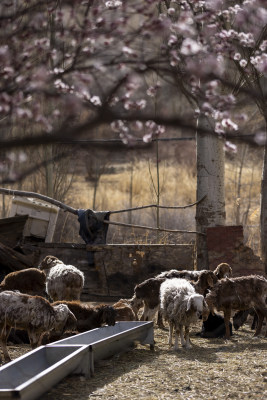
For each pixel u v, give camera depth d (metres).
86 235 14.94
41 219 15.46
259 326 11.01
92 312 9.44
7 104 4.55
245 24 8.15
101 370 8.09
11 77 4.73
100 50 5.29
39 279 10.77
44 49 5.14
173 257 14.55
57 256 14.81
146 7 5.54
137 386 7.28
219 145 14.48
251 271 13.86
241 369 8.16
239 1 9.86
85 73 4.90
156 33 5.34
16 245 14.45
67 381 7.41
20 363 7.00
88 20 5.30
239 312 11.62
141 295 11.12
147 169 31.16
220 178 14.55
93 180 27.06
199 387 7.24
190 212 25.31
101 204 26.88
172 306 9.49
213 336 10.88
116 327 9.55
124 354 9.21
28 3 5.04
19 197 15.60
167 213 25.16
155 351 9.55
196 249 14.66
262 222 14.89
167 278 11.45
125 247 14.66
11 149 3.77
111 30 5.28
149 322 9.59
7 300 8.53
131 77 4.73
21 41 5.00
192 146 32.06
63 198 21.62
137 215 25.03
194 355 9.16
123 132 4.89
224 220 14.64
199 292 11.01
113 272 14.66
